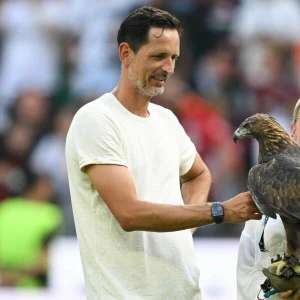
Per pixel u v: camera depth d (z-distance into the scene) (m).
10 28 47.53
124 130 17.58
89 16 47.56
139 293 17.44
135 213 16.80
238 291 18.62
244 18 47.59
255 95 45.91
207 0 47.44
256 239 18.41
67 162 17.91
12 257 35.00
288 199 16.05
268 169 16.42
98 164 17.11
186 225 16.75
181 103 43.91
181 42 46.38
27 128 44.25
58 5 47.78
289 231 16.48
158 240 17.69
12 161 43.22
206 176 19.58
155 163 17.86
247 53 47.03
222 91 45.56
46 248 35.34
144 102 17.91
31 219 36.09
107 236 17.52
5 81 46.47
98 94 45.84
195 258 18.38
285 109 46.16
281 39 47.53
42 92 45.91
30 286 34.34
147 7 17.64
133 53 17.55
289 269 16.67
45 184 40.84
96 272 17.61
